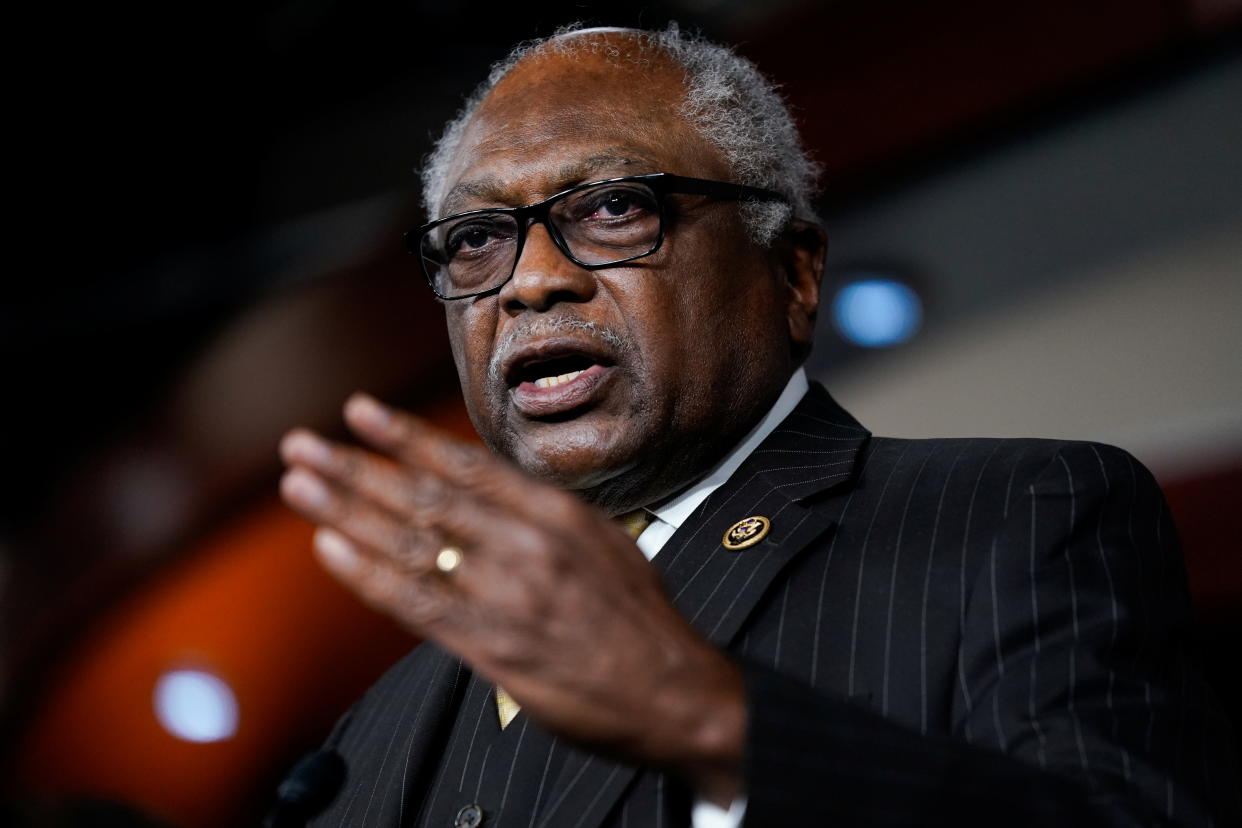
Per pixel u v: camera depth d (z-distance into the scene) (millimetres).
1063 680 1745
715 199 2490
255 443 7961
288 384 7973
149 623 8055
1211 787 1725
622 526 2479
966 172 6117
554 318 2354
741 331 2467
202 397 8367
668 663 1448
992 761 1516
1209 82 5559
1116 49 5676
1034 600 1859
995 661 1825
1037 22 5809
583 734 1441
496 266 2488
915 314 6090
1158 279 5520
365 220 8141
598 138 2488
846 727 1486
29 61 7965
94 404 8875
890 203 6266
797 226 2744
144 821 2303
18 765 8047
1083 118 5848
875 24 6285
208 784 7703
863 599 1967
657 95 2598
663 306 2365
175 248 8875
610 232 2406
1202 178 5516
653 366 2338
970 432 5809
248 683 7750
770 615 1996
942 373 5969
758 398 2469
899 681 1859
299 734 7605
